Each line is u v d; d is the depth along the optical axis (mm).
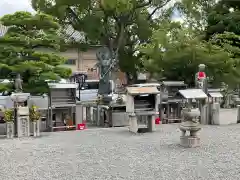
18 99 7734
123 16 17859
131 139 7277
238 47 12039
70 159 5609
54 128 8492
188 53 10812
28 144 6836
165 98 9992
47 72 8453
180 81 10719
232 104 9883
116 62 17469
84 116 11227
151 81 12320
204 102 9406
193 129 6398
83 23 17344
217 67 10812
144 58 12516
